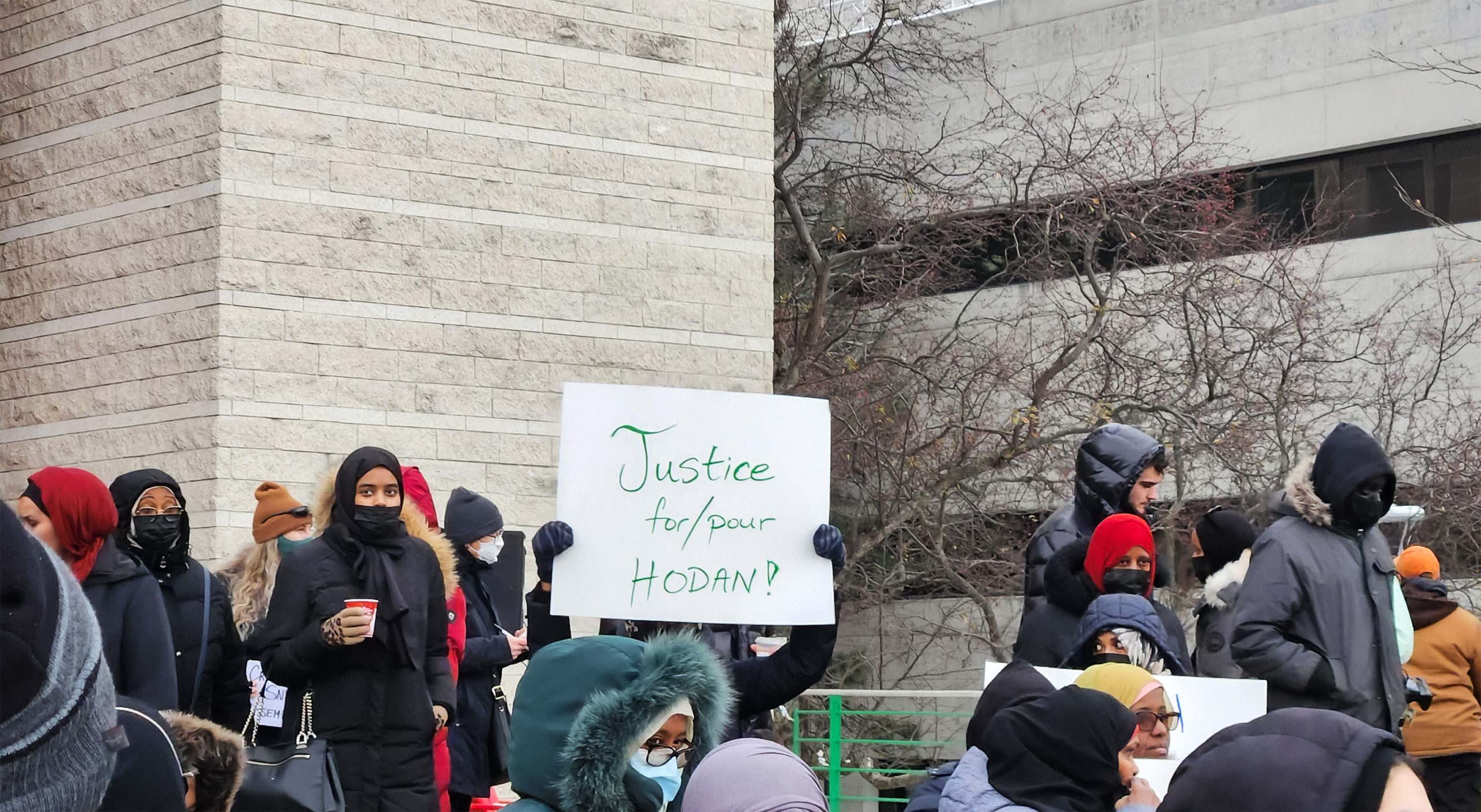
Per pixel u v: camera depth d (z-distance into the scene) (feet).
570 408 18.06
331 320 35.70
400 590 18.78
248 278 34.91
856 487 62.28
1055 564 21.20
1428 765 25.18
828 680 62.85
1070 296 62.69
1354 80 70.85
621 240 39.27
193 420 34.63
